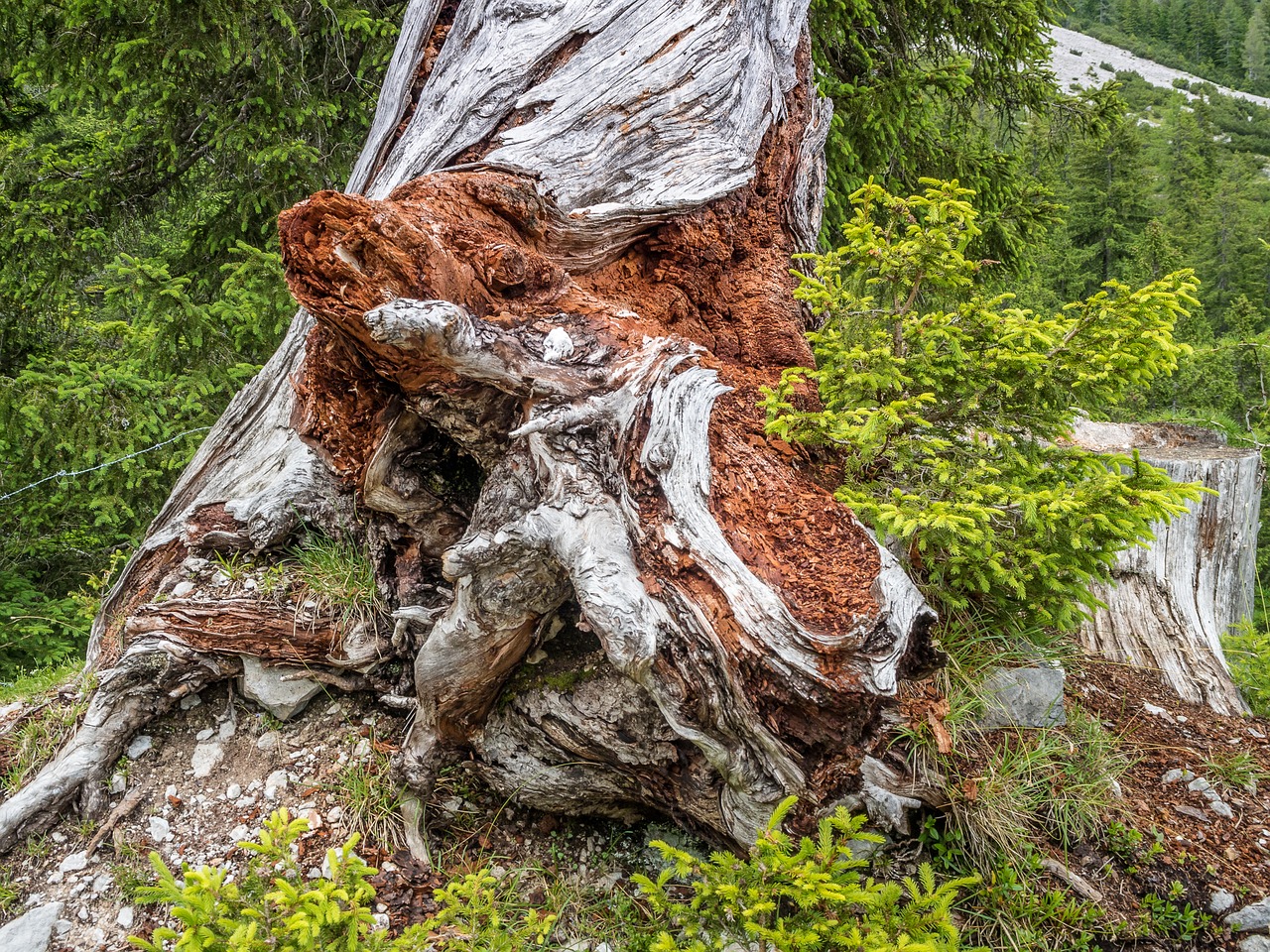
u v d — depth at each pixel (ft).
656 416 9.86
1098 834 11.49
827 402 11.78
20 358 30.86
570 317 10.85
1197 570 18.52
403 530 11.79
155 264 25.18
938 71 25.55
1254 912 10.73
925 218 11.71
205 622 12.05
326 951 7.76
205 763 11.84
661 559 9.34
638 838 11.40
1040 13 28.73
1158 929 10.61
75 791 11.32
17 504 25.45
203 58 24.71
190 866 10.59
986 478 11.48
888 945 7.50
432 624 11.49
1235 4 341.62
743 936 8.47
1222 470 18.62
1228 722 15.10
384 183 14.62
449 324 8.96
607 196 13.84
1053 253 80.02
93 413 23.95
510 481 10.01
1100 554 11.15
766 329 14.32
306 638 12.17
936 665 9.45
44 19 25.72
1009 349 11.21
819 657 8.78
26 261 27.91
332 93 29.09
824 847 8.12
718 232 14.64
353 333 9.53
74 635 26.32
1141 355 10.78
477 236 10.85
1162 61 321.73
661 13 14.88
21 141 28.45
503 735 11.04
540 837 11.34
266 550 13.37
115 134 29.60
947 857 10.98
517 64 14.33
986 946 10.05
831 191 25.23
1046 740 12.23
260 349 26.43
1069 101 30.63
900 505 10.65
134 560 13.71
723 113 14.90
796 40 17.19
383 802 11.00
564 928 10.21
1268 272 96.84
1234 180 118.93
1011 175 30.50
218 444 15.21
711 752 9.20
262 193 26.89
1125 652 16.84
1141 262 74.49
